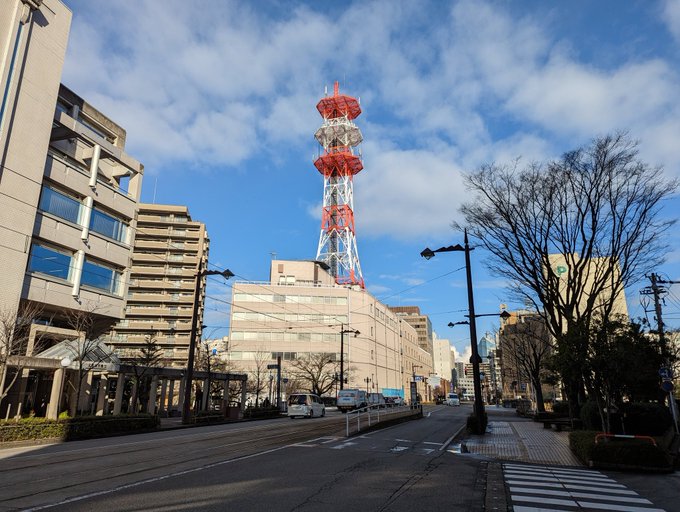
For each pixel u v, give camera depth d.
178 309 72.50
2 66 26.23
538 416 29.34
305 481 9.03
